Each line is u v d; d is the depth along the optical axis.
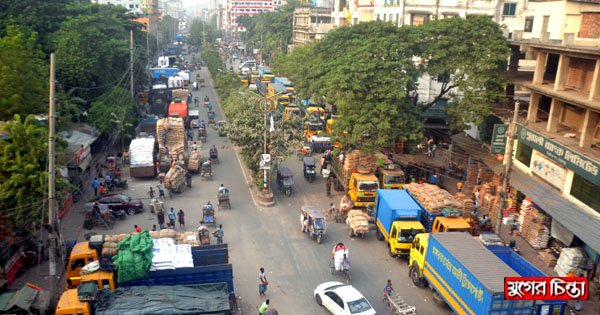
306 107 61.03
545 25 36.38
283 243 28.27
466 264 18.61
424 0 56.69
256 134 35.06
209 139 54.47
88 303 17.83
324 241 28.67
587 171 23.03
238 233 29.55
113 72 55.25
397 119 35.12
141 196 35.66
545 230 27.38
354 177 33.06
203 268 20.16
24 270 23.91
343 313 19.58
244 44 181.00
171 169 37.09
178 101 61.75
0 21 44.69
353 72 35.50
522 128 30.42
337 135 36.38
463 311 18.61
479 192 35.00
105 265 19.59
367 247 28.03
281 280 23.86
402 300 20.64
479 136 40.59
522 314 16.98
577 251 23.89
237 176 41.53
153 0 191.88
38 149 22.89
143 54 72.69
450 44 37.22
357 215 29.48
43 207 21.11
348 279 23.78
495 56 34.66
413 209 26.25
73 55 44.44
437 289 21.08
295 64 69.69
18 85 31.52
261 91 80.44
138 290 18.92
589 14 26.36
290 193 36.78
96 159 44.09
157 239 21.70
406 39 39.59
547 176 27.91
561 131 28.66
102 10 71.56
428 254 22.12
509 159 23.12
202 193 36.91
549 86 29.81
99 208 29.81
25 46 38.31
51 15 53.88
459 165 41.25
